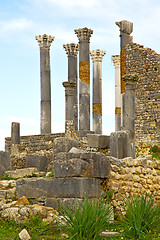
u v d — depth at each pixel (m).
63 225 10.90
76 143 21.86
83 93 32.69
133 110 21.75
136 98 31.84
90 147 20.56
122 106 31.88
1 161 20.67
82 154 12.81
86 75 32.81
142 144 31.19
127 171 13.94
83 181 12.30
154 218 11.05
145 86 31.47
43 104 33.88
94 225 10.25
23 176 20.36
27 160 25.02
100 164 12.94
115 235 10.64
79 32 32.97
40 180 13.35
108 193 13.08
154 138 30.66
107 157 13.23
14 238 10.39
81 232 10.09
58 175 12.87
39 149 30.80
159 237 10.41
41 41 34.28
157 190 15.32
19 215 11.57
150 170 15.08
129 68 32.41
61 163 12.83
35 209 11.59
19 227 11.27
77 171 12.46
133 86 21.86
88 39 33.09
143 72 31.64
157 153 29.92
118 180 13.53
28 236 10.48
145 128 31.16
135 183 14.26
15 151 31.53
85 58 32.81
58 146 21.72
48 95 34.03
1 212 11.87
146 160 14.93
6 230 11.06
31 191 13.56
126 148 17.81
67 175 12.65
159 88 30.78
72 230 10.21
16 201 13.05
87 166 12.62
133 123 21.62
